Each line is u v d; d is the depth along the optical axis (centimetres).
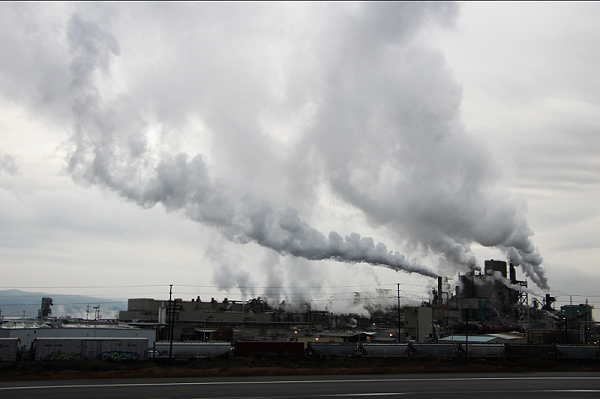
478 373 5409
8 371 5109
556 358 7650
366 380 4550
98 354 6269
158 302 13812
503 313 15738
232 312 13725
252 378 4688
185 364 6419
